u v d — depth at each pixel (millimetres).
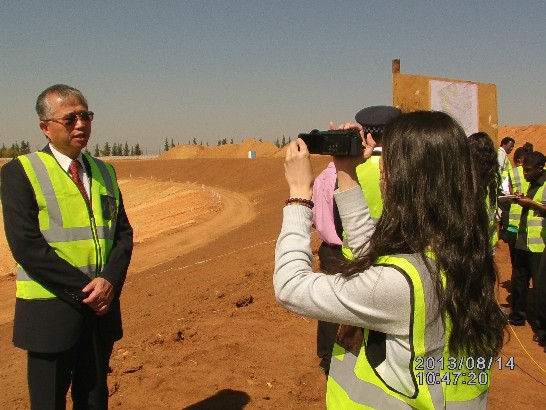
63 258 2910
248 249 13203
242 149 92688
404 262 1520
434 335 1518
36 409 2865
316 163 29797
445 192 1552
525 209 5754
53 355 2854
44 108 2961
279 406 3869
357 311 1534
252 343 5090
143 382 4266
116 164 68125
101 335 3057
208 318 6105
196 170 55344
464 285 1518
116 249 3152
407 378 1528
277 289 1692
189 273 10953
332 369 1739
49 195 2887
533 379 4430
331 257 3586
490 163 3830
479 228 1573
